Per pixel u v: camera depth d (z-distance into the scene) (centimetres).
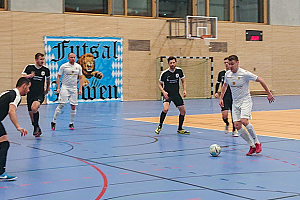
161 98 2562
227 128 998
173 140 893
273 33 2878
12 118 545
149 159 677
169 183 515
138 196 457
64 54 2294
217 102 2258
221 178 539
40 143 859
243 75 728
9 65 2161
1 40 2141
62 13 2284
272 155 706
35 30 2219
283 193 464
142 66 2514
